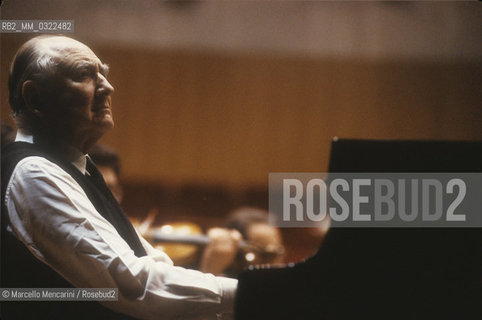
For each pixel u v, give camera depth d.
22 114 4.90
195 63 28.02
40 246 4.45
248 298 4.11
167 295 4.43
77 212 4.43
